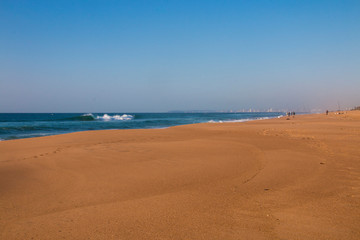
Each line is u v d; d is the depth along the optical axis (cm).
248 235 395
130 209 511
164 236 395
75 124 4306
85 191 641
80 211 506
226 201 552
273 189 634
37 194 620
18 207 535
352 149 1180
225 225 431
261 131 2167
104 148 1282
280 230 410
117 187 671
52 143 1508
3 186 684
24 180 741
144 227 428
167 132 2159
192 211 496
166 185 687
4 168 880
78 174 804
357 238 379
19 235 407
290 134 1878
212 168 873
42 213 501
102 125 4069
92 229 423
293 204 525
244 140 1598
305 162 942
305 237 385
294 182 692
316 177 737
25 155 1130
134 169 864
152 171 837
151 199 573
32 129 3164
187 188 658
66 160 1003
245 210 497
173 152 1175
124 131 2222
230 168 870
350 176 743
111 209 513
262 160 992
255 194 596
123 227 429
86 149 1255
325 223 432
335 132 1905
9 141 1592
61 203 557
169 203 543
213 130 2322
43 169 868
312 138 1616
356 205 513
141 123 4819
